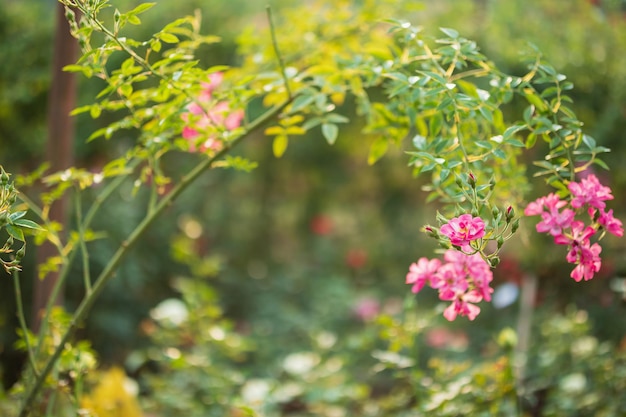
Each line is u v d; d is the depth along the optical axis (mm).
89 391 2371
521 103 2545
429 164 1259
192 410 2479
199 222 5133
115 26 1333
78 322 1603
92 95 3158
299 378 2766
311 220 5770
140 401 2730
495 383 2041
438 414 1915
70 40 1987
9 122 2939
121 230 3986
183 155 4453
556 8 2863
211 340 2674
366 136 4457
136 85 2934
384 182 4992
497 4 2752
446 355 3760
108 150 3674
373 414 2488
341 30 1991
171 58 1411
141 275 4070
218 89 1840
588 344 2451
